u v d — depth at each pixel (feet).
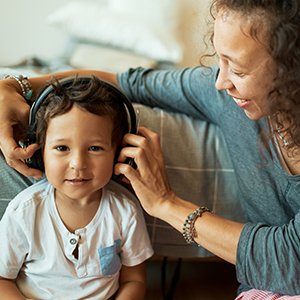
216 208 3.76
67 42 8.39
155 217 3.56
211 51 3.17
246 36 2.51
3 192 3.31
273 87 2.61
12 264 3.21
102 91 3.01
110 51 8.00
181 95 3.67
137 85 3.80
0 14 8.37
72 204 3.18
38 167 3.21
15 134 3.11
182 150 3.66
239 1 2.51
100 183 3.07
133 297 3.37
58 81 3.04
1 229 3.16
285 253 2.81
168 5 8.25
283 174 3.10
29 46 8.61
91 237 3.20
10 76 3.46
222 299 4.71
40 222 3.16
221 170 3.72
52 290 3.22
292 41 2.45
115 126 3.09
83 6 8.30
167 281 4.89
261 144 3.17
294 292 2.85
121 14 8.27
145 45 7.98
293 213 3.25
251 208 3.44
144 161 3.06
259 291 3.13
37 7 8.43
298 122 2.72
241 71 2.61
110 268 3.26
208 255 3.84
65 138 2.94
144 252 3.41
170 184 3.63
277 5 2.46
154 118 3.67
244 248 2.91
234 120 3.34
